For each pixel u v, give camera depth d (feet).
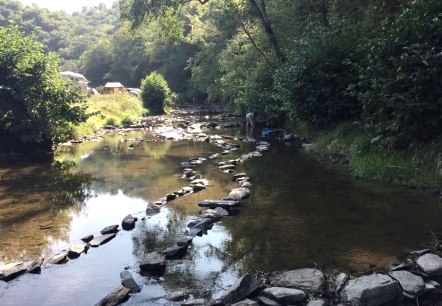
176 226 23.86
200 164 42.47
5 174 42.04
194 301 15.23
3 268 18.81
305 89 45.65
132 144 60.80
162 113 126.52
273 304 14.90
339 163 38.01
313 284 16.01
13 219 26.78
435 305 14.39
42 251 21.18
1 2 409.90
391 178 30.30
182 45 196.34
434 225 21.26
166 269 18.38
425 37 28.89
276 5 72.02
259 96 66.44
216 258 19.27
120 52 268.41
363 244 19.52
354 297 14.83
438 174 27.50
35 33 59.47
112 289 16.88
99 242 21.67
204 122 91.61
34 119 53.52
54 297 16.44
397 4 41.70
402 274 16.07
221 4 77.51
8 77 52.80
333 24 49.96
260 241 20.77
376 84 31.60
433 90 27.55
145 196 31.17
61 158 51.16
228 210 26.08
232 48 90.68
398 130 31.71
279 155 45.24
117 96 125.49
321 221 22.97
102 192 33.09
